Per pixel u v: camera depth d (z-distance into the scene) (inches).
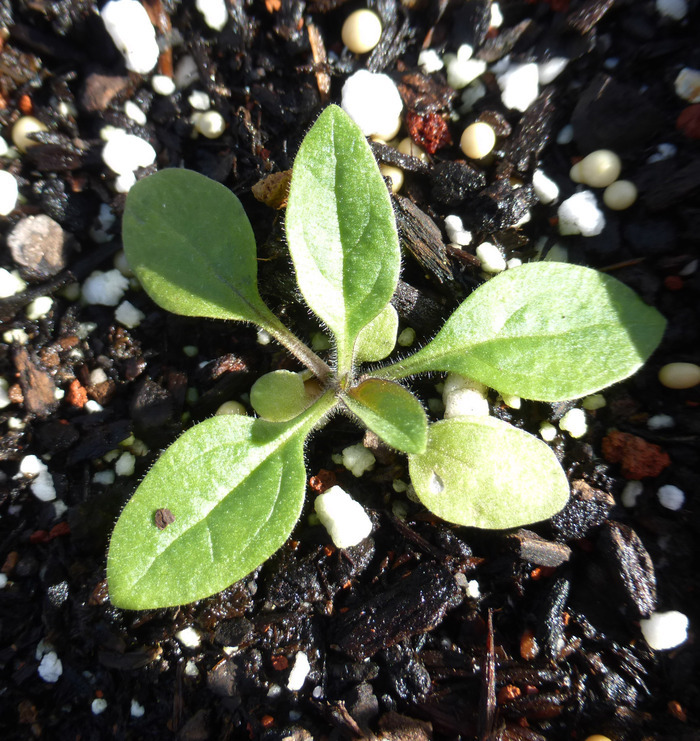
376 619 2.0
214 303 2.1
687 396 2.2
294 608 2.1
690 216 2.2
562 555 2.1
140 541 1.9
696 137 2.3
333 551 2.2
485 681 2.0
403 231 2.3
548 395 2.0
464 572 2.1
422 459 2.1
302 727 2.0
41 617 2.2
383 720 2.0
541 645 2.0
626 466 2.2
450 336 2.2
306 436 2.1
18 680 2.1
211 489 2.0
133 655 2.1
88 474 2.3
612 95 2.3
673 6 2.3
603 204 2.3
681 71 2.3
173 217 2.1
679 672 2.0
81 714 2.1
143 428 2.3
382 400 2.0
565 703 2.0
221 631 2.1
